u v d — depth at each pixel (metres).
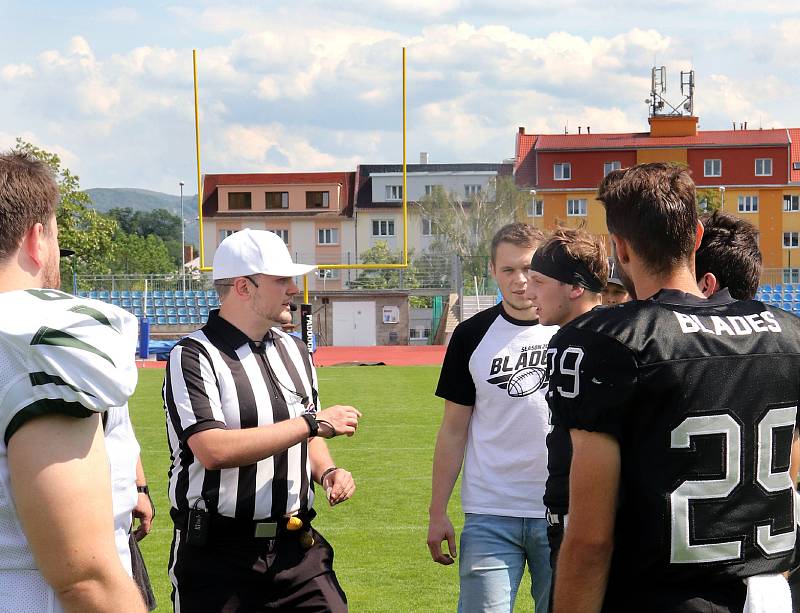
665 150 43.97
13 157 1.69
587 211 43.97
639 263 1.90
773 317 1.87
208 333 2.78
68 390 1.48
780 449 1.79
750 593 1.75
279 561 2.71
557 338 1.84
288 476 2.74
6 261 1.64
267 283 2.76
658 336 1.74
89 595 1.49
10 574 1.51
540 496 3.05
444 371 3.20
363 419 11.31
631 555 1.75
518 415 3.06
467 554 3.11
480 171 46.62
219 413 2.68
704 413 1.72
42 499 1.45
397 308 30.33
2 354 1.50
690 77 44.88
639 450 1.73
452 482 3.23
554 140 44.88
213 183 46.91
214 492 2.66
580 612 1.76
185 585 2.70
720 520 1.72
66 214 30.25
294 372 2.88
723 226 2.51
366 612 4.40
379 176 46.28
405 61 19.31
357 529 6.00
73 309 1.57
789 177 43.94
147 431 10.52
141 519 3.10
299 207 46.25
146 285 29.62
